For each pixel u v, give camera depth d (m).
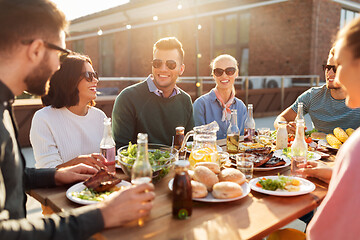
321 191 1.33
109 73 14.08
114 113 2.16
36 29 0.97
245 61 10.02
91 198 1.21
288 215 1.10
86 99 1.86
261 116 7.85
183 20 11.02
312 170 1.46
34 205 2.73
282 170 1.63
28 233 0.86
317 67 8.64
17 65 0.99
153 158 1.41
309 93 2.65
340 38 0.85
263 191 1.28
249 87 7.58
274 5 8.94
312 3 8.19
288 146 2.07
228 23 10.21
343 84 0.87
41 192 1.31
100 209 0.97
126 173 1.42
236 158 1.54
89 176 1.40
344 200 0.82
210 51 10.57
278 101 8.23
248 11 9.66
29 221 0.90
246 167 1.45
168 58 2.09
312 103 2.62
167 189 1.33
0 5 0.94
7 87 0.99
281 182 1.31
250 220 1.06
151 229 0.99
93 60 14.32
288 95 8.38
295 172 1.51
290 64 8.78
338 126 2.48
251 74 9.76
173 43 2.10
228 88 2.75
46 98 1.80
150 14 11.04
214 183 1.27
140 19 12.31
